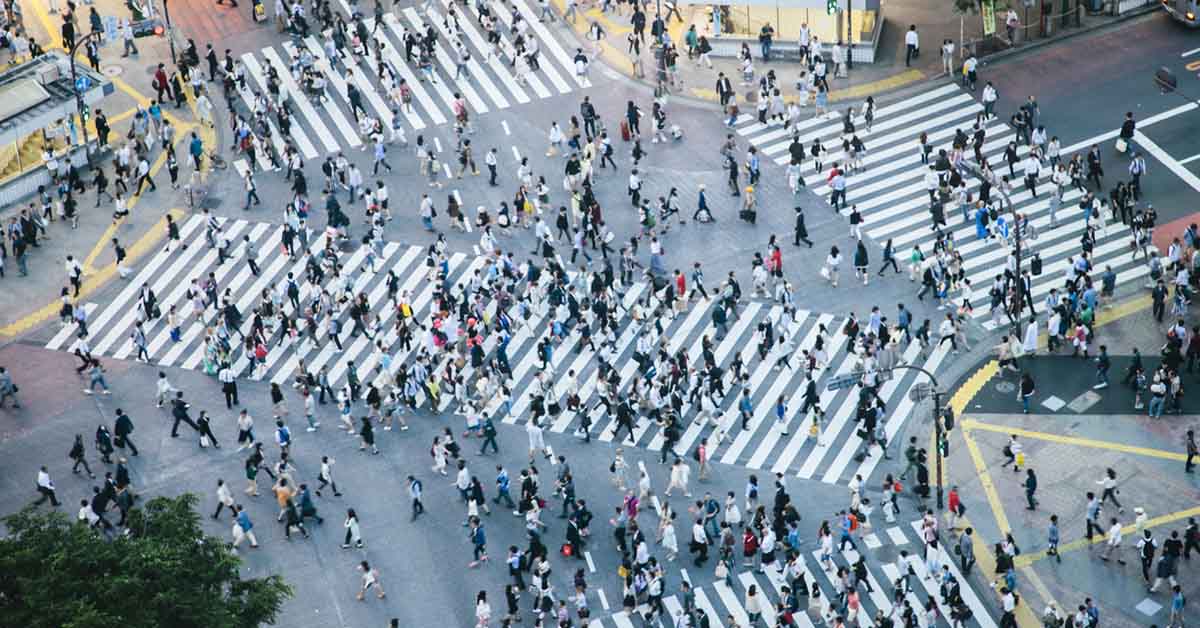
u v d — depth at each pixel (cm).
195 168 8362
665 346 7200
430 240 7975
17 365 7456
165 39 9369
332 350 7419
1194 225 7269
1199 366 6975
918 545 6381
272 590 5469
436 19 9394
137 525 5456
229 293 7762
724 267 7681
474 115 8706
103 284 7888
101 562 5141
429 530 6569
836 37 8819
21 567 5078
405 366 7219
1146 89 8438
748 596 6066
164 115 8812
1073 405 6881
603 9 9344
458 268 7788
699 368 7188
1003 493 6556
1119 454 6662
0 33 9300
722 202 8038
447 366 7112
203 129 8725
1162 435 6719
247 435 6938
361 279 7769
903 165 8175
